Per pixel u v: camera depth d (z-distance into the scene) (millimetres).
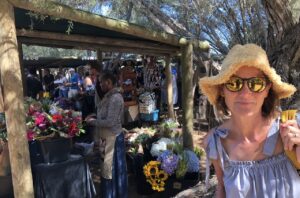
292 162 1485
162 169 4410
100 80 4109
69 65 14883
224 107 1655
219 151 1582
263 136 1508
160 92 10727
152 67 10539
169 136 5184
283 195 1459
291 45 2762
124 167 4047
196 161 4445
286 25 2814
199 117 8633
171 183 4414
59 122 3416
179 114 10203
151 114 9242
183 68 4750
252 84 1419
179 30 4840
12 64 2719
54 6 2820
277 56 2832
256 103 1445
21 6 2688
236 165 1530
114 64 11586
